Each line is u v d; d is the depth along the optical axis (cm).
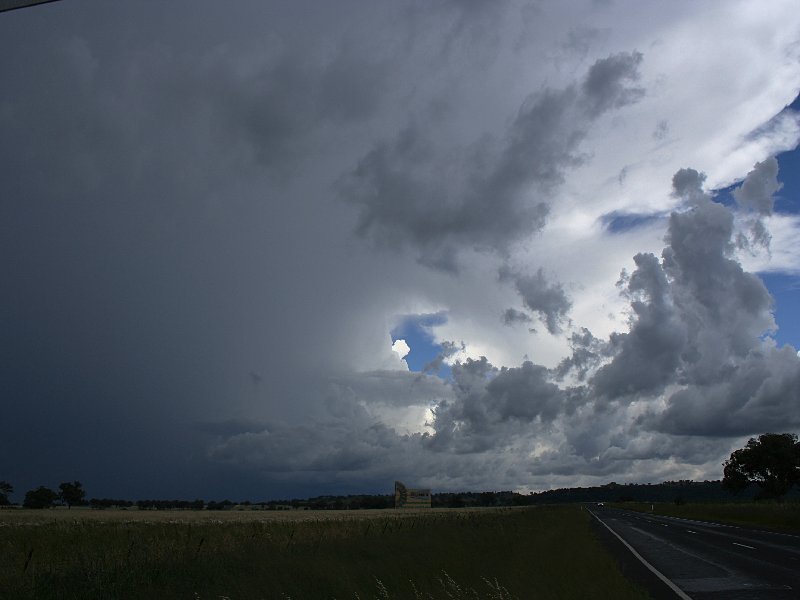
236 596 1089
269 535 2362
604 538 3466
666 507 11688
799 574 1875
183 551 1611
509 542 2450
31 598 1051
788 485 11031
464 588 1281
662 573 1908
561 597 1284
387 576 1349
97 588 1102
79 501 15388
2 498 14738
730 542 3186
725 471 11450
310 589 1174
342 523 3812
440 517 5250
